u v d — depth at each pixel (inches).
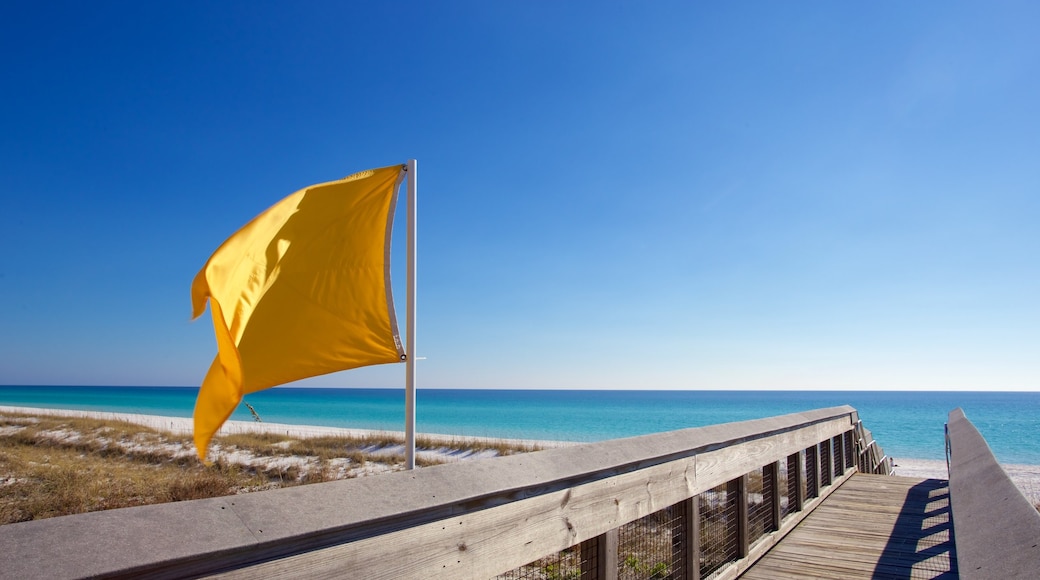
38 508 317.7
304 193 107.9
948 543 179.6
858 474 313.0
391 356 114.7
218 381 81.7
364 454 704.4
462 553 66.7
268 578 47.8
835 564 163.0
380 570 57.0
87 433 891.4
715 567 143.2
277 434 961.5
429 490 63.4
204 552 43.1
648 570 125.5
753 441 166.6
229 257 94.0
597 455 94.8
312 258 107.4
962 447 160.4
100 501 338.6
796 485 210.5
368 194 114.7
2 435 832.3
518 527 75.9
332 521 52.2
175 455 626.8
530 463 80.4
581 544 95.7
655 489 111.0
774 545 181.0
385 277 113.7
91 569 37.5
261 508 49.3
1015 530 63.9
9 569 35.0
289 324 103.9
